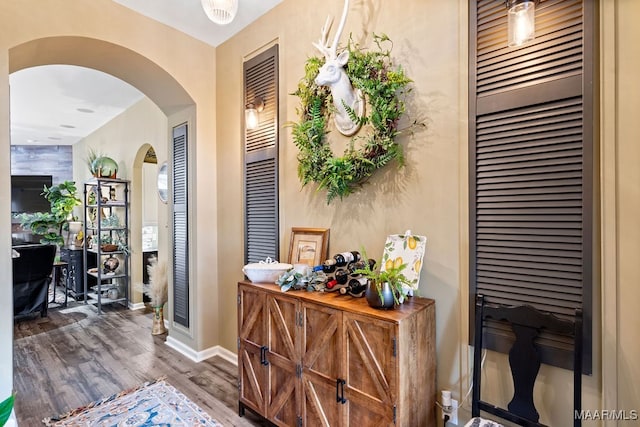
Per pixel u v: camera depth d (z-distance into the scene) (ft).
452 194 5.69
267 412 6.82
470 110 5.46
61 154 25.13
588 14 4.42
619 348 4.26
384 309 5.33
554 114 4.69
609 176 4.30
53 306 16.81
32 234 22.66
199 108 10.43
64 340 12.13
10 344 6.76
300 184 8.20
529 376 4.77
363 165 6.47
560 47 4.64
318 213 7.79
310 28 7.95
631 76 4.18
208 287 10.65
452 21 5.68
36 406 7.87
